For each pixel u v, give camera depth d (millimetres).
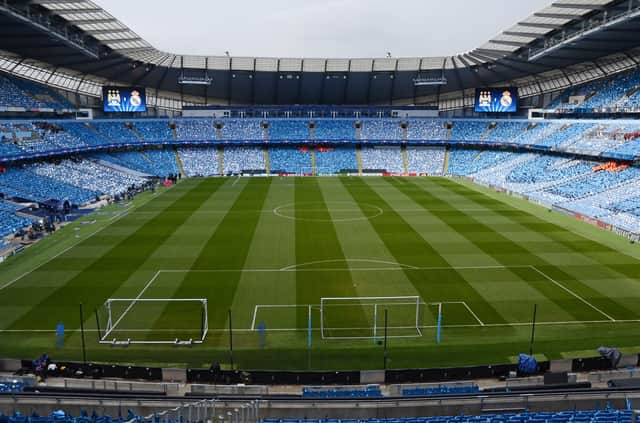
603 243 49562
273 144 115125
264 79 114312
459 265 42844
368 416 21125
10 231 52625
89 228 55562
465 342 30016
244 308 34438
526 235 52656
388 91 119062
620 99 87250
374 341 30188
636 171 71000
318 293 36969
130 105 101562
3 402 20578
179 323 32250
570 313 33562
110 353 28609
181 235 52594
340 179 98250
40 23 63906
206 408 19953
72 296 36125
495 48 89438
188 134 112250
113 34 76188
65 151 84062
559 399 21672
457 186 88688
